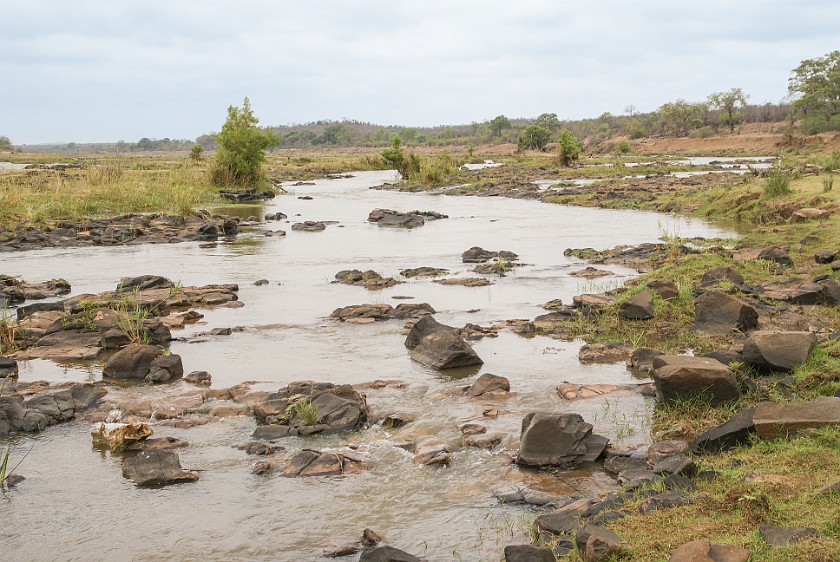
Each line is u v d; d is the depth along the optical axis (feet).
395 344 41.19
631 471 23.53
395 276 62.59
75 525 22.08
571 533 19.56
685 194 117.70
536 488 23.48
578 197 130.00
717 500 19.43
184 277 62.90
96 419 30.55
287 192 162.20
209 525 21.93
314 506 22.90
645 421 28.76
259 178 155.22
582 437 25.86
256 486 24.36
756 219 89.56
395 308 48.60
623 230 90.53
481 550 19.93
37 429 29.66
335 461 25.58
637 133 449.06
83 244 83.20
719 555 15.81
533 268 65.10
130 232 88.74
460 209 122.83
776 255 55.67
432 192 160.86
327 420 29.17
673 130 465.47
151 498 23.71
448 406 31.19
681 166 200.54
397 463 25.84
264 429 28.60
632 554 17.11
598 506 20.86
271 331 44.37
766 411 25.03
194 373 35.65
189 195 117.29
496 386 32.86
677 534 17.83
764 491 19.44
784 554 15.85
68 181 134.62
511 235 88.74
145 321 42.55
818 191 90.12
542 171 205.26
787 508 18.52
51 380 35.81
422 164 200.64
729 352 33.37
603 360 37.24
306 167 262.47
